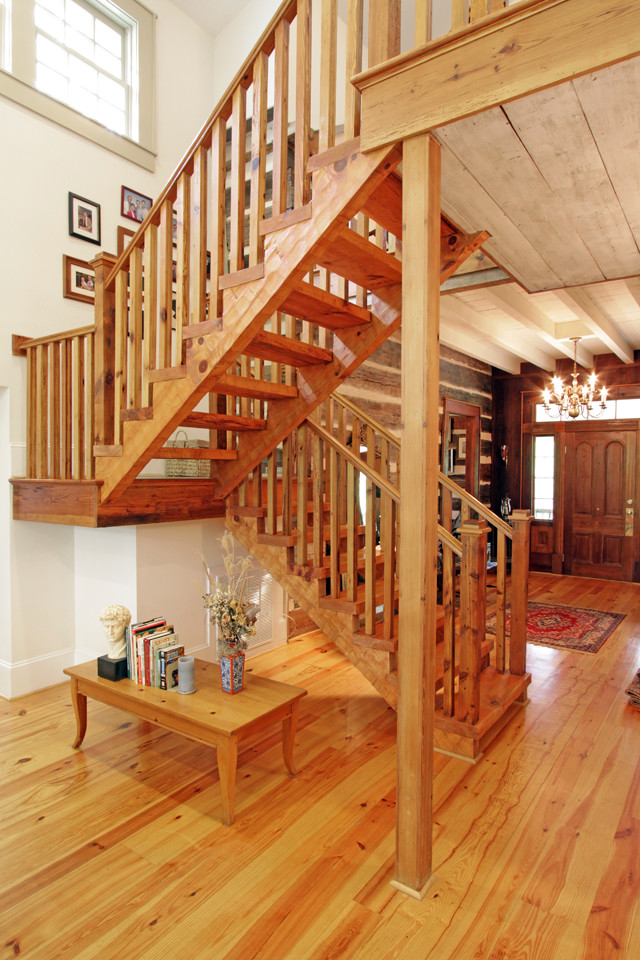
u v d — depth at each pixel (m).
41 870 1.94
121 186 4.11
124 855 2.01
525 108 1.77
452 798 2.40
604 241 2.76
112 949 1.61
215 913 1.75
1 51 3.46
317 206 2.03
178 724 2.32
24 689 3.52
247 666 3.95
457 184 2.23
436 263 1.83
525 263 3.05
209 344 2.38
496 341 6.00
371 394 5.00
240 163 2.34
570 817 2.27
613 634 4.83
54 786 2.46
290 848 2.06
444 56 1.69
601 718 3.20
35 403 3.35
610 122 1.84
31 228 3.52
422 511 1.80
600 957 1.60
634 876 1.93
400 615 1.86
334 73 2.03
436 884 1.89
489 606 5.81
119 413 2.77
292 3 2.13
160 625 2.80
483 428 7.84
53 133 3.66
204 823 2.21
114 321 2.87
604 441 7.37
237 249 2.35
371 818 2.25
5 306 3.37
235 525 3.45
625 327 5.90
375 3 1.87
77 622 3.79
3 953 1.60
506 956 1.60
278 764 2.67
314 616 3.10
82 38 4.09
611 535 7.34
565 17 1.49
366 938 1.66
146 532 3.46
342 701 3.40
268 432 3.22
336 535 3.02
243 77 2.32
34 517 3.25
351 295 3.66
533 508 7.97
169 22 4.58
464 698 2.74
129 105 4.35
